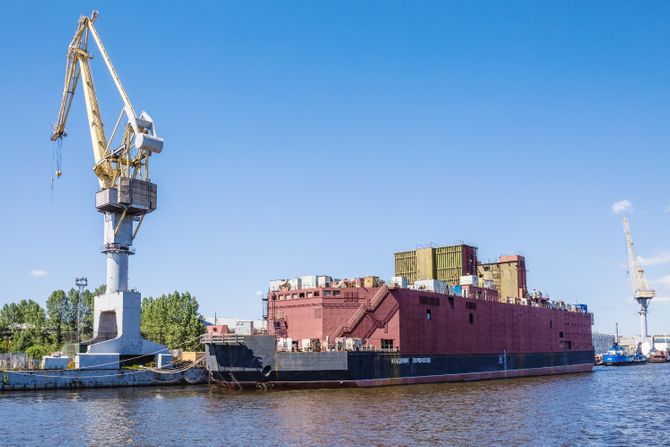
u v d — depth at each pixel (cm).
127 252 10144
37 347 12100
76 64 11175
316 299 9175
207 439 4981
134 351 9619
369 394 7794
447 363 10162
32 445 4812
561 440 5038
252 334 8662
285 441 4891
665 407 7112
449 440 4953
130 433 5231
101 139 10556
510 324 11856
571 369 13738
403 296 9506
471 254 13275
